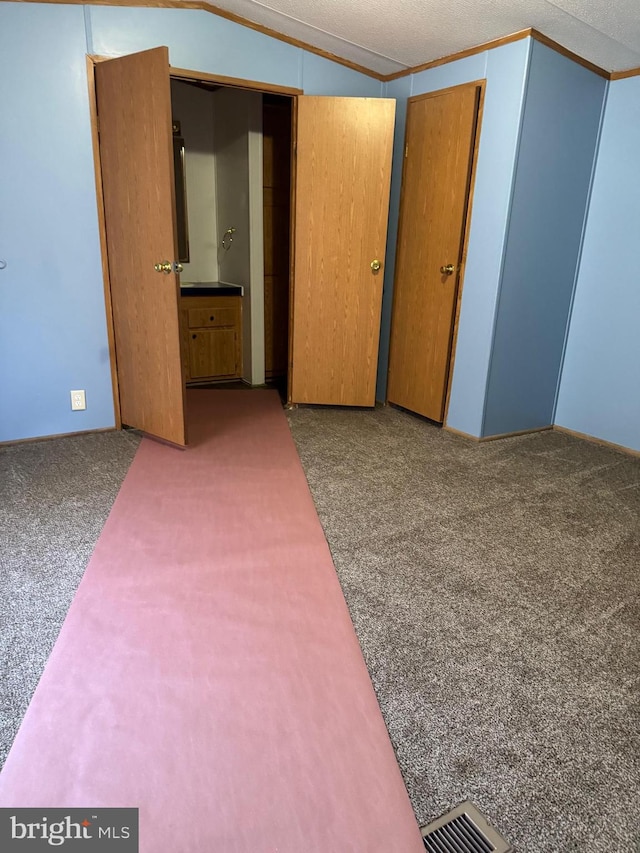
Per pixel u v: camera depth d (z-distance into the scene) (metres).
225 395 4.50
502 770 1.41
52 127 3.06
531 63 3.01
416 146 3.75
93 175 3.21
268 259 4.76
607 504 2.86
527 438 3.81
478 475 3.15
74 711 1.52
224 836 1.22
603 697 1.66
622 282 3.52
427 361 3.91
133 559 2.21
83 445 3.37
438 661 1.76
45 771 1.35
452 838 1.24
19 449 3.29
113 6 3.03
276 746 1.44
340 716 1.54
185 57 3.26
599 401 3.74
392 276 4.15
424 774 1.39
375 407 4.34
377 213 3.85
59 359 3.38
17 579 2.07
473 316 3.54
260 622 1.89
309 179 3.82
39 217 3.14
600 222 3.58
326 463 3.23
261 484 2.91
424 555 2.33
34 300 3.23
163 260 3.01
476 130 3.33
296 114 3.71
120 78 2.91
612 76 3.39
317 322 4.07
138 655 1.72
